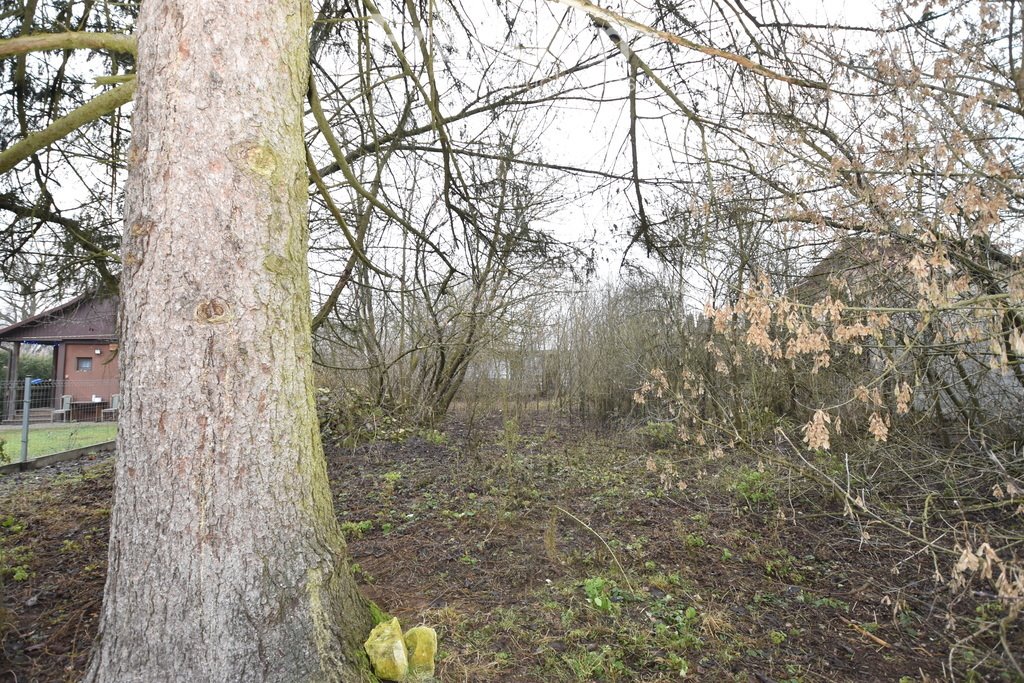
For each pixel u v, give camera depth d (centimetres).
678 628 388
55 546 527
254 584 226
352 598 261
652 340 1102
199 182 230
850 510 482
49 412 1223
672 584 462
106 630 228
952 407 703
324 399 1047
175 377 225
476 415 1038
